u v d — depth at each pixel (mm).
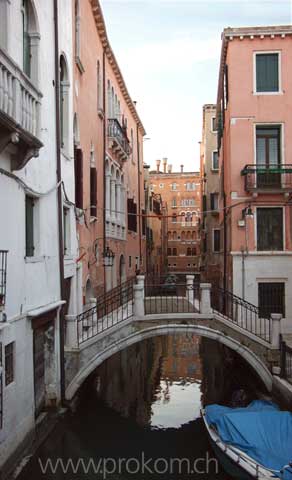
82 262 14859
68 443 11312
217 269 31688
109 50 19516
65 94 13258
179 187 65250
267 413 9594
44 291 10852
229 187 18906
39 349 10961
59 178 11859
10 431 8602
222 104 22500
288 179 17859
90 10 16625
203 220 39656
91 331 13375
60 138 12445
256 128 18469
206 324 13578
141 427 12367
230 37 18328
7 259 8547
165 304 15812
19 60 9133
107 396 15156
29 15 10211
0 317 7875
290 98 18312
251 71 18391
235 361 17547
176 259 64125
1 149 7969
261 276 18094
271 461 8328
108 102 20641
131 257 26625
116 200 22672
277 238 18312
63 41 12734
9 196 8680
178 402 14453
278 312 18047
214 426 9844
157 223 46188
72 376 12438
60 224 11984
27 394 9680
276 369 13414
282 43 18312
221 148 23922
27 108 8859
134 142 29406
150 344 23719
